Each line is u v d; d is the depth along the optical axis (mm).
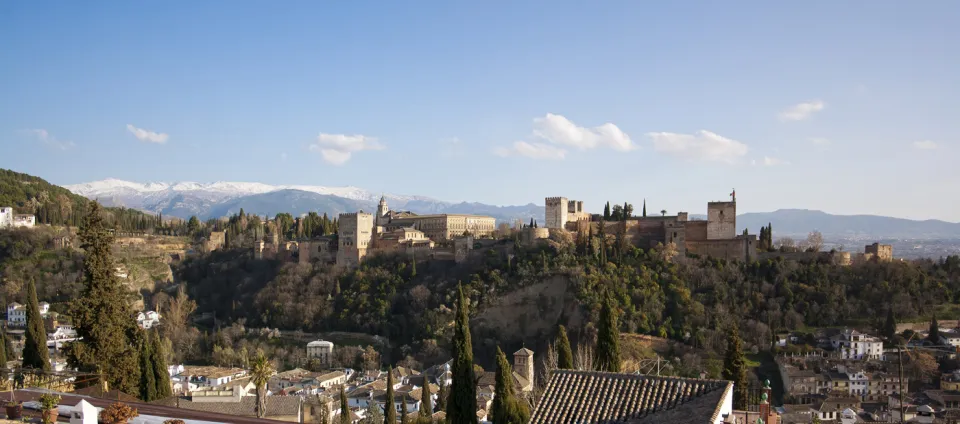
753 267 192375
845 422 109688
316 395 118750
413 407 129500
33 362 81750
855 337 158125
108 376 71250
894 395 133625
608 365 59531
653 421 36906
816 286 182875
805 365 152500
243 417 41125
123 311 75250
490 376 129000
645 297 176750
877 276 185500
